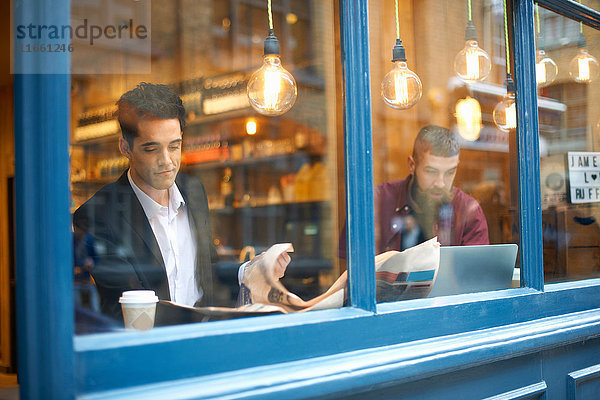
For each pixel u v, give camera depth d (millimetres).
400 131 2875
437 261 1647
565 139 2271
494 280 1843
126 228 1694
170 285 1833
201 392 994
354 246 1385
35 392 898
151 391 968
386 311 1382
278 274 1773
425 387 1436
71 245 932
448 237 2299
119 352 957
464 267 1747
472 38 2740
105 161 2527
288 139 4172
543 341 1705
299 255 2221
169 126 1976
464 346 1470
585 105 2395
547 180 2158
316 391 1141
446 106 3012
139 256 1700
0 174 5293
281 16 4195
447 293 1706
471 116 2619
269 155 4211
